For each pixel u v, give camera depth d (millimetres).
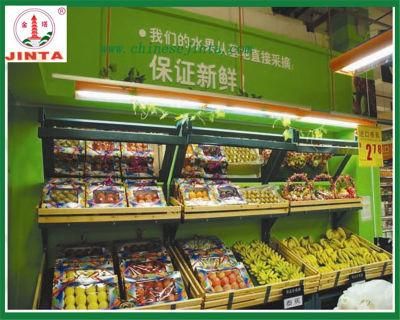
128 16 2672
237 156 2996
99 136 2088
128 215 2074
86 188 2189
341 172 3691
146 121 2775
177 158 2580
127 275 2119
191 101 2035
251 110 2299
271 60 3320
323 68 3664
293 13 4219
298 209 2854
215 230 3016
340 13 3992
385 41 1993
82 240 2463
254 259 2816
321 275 2643
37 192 2359
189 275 2291
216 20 3055
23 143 2361
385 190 5859
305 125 3365
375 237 3721
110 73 2547
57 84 2244
